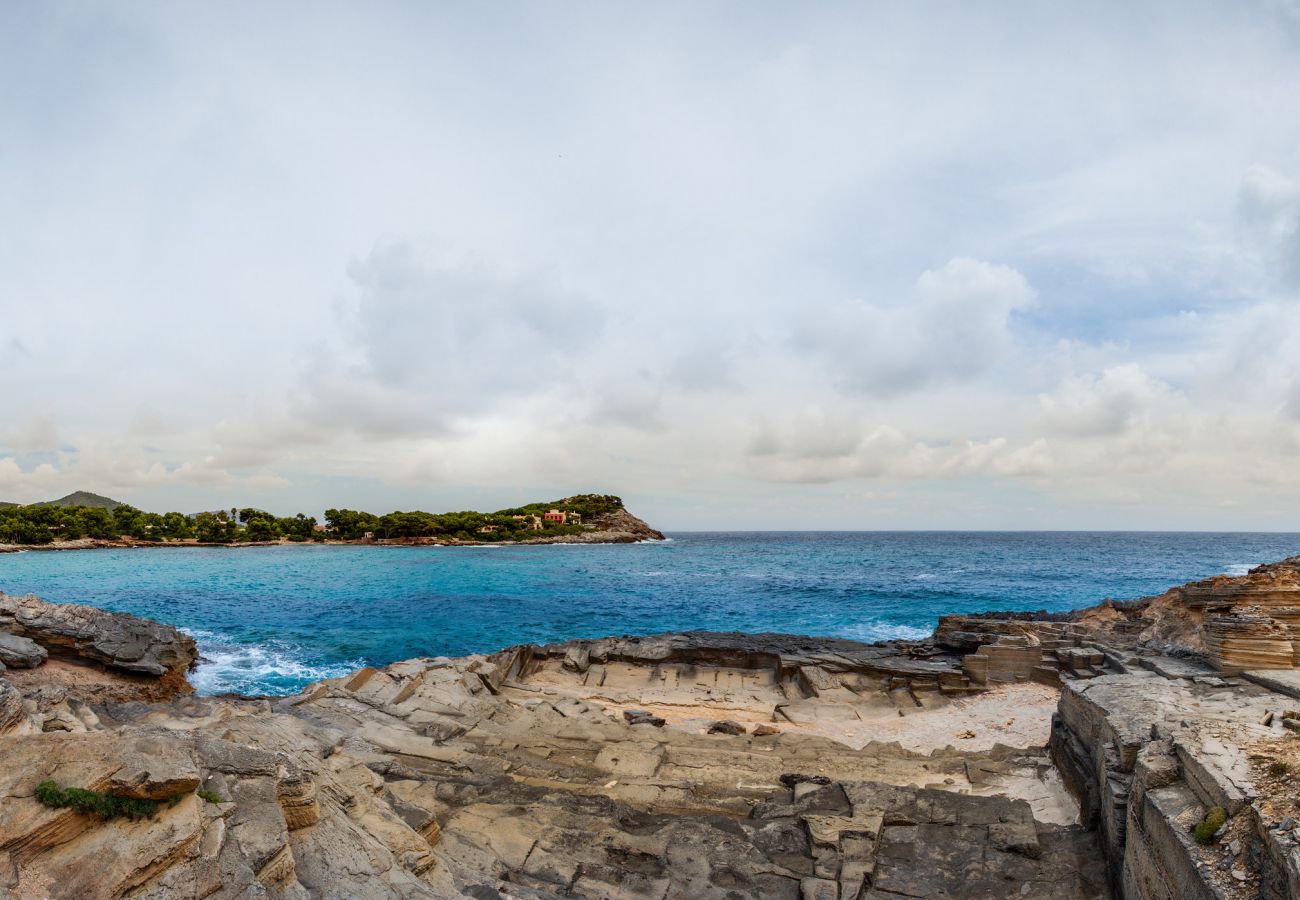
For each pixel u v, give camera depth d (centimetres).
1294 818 731
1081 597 6200
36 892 523
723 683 2580
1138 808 964
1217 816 805
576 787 1357
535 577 8356
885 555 13138
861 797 1257
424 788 1265
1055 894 999
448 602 5834
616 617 5069
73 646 2227
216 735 979
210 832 639
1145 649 2027
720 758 1559
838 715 2134
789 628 4597
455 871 940
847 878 1002
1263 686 1409
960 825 1166
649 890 976
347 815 891
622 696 2408
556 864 1023
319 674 3094
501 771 1427
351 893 722
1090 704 1355
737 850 1084
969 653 2566
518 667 2616
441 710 1841
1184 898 781
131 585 7112
